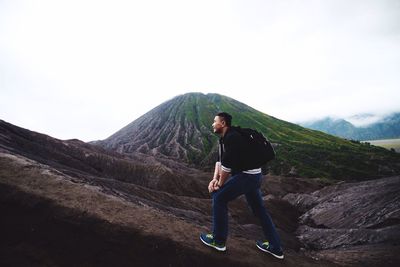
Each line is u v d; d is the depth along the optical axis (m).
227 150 4.36
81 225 4.73
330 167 90.56
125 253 4.64
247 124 159.00
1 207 4.78
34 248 4.46
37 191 5.09
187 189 32.38
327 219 21.47
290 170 88.69
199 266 4.76
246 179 4.54
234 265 4.95
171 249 4.80
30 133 27.39
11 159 5.85
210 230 5.95
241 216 20.30
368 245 10.48
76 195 5.35
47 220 4.74
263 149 4.62
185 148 113.31
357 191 24.64
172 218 5.88
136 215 5.38
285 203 30.11
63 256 4.46
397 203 16.22
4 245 4.41
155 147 119.56
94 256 4.54
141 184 30.11
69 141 37.84
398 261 7.87
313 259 6.66
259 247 5.68
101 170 29.80
